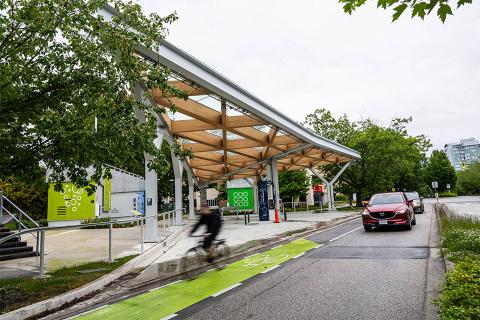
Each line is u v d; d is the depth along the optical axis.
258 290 7.13
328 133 53.53
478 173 96.44
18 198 28.86
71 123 6.94
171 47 12.54
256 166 35.72
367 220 16.09
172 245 15.07
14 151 7.08
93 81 7.27
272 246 13.65
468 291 4.56
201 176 37.84
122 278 9.08
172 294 7.24
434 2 3.74
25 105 7.15
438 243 11.87
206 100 17.83
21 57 7.29
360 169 48.34
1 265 10.97
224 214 45.81
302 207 57.03
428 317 5.15
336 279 7.66
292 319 5.38
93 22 7.56
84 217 25.62
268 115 19.17
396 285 6.94
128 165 8.55
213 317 5.65
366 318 5.27
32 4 7.01
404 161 47.59
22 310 6.26
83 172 7.90
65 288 7.75
